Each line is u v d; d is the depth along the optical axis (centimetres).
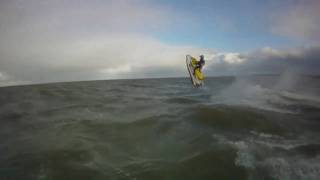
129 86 2556
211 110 947
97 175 536
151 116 952
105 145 691
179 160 598
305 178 495
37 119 994
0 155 640
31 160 604
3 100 1552
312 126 812
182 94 1673
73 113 1074
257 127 800
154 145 689
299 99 1292
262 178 507
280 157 586
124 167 570
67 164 583
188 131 782
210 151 629
